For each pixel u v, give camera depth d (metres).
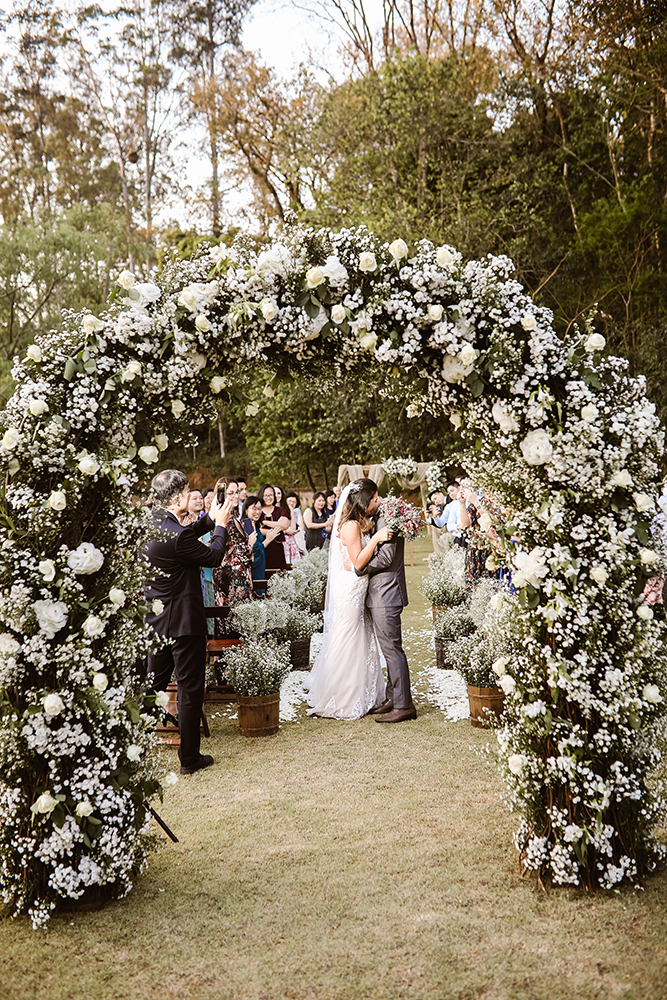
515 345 3.13
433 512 9.77
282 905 3.10
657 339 17.67
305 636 7.46
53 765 3.05
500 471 3.28
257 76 28.28
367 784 4.43
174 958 2.75
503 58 23.55
